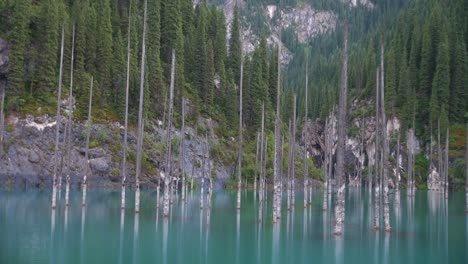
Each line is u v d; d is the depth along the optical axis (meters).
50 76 80.88
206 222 42.16
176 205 57.00
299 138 147.62
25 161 72.81
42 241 31.11
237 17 125.75
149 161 81.56
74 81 83.94
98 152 77.88
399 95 138.12
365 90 153.25
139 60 99.38
